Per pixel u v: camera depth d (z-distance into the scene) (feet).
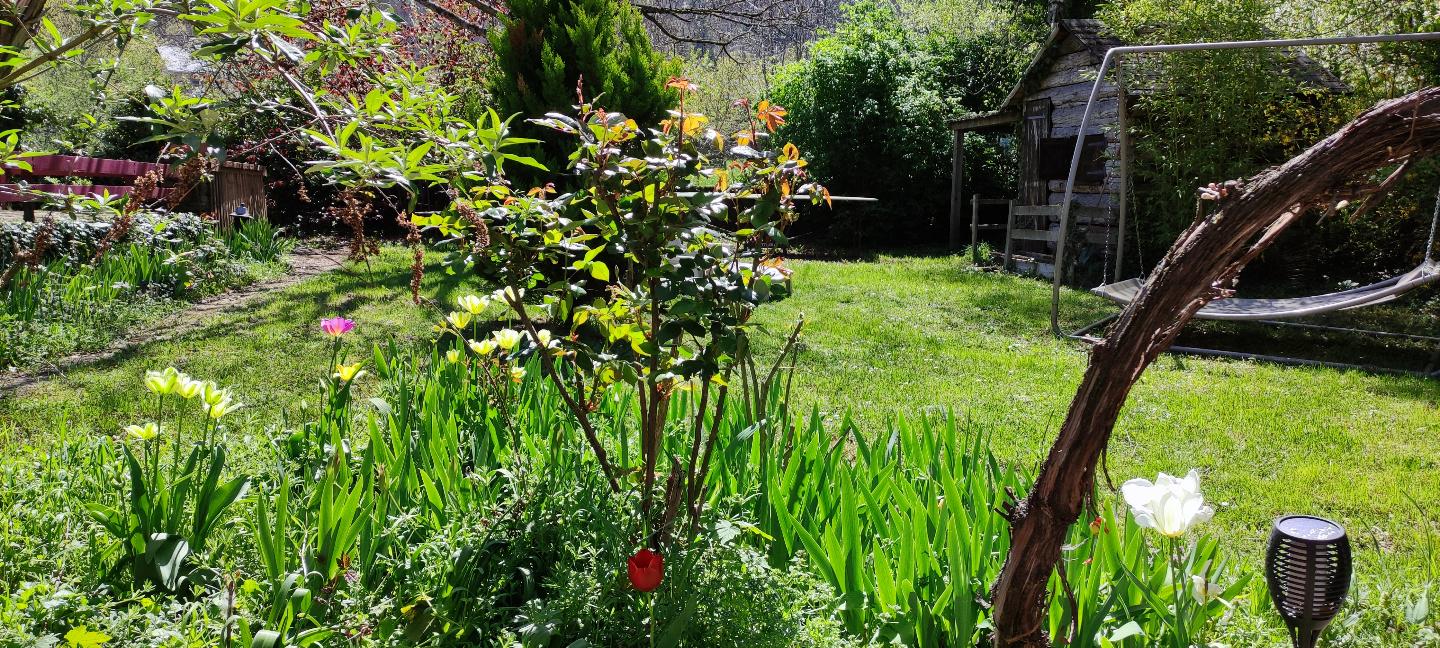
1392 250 37.47
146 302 25.81
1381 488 14.51
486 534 7.81
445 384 11.94
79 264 25.31
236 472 9.32
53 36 6.10
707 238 7.29
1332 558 5.46
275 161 44.55
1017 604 5.45
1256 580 7.93
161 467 9.39
